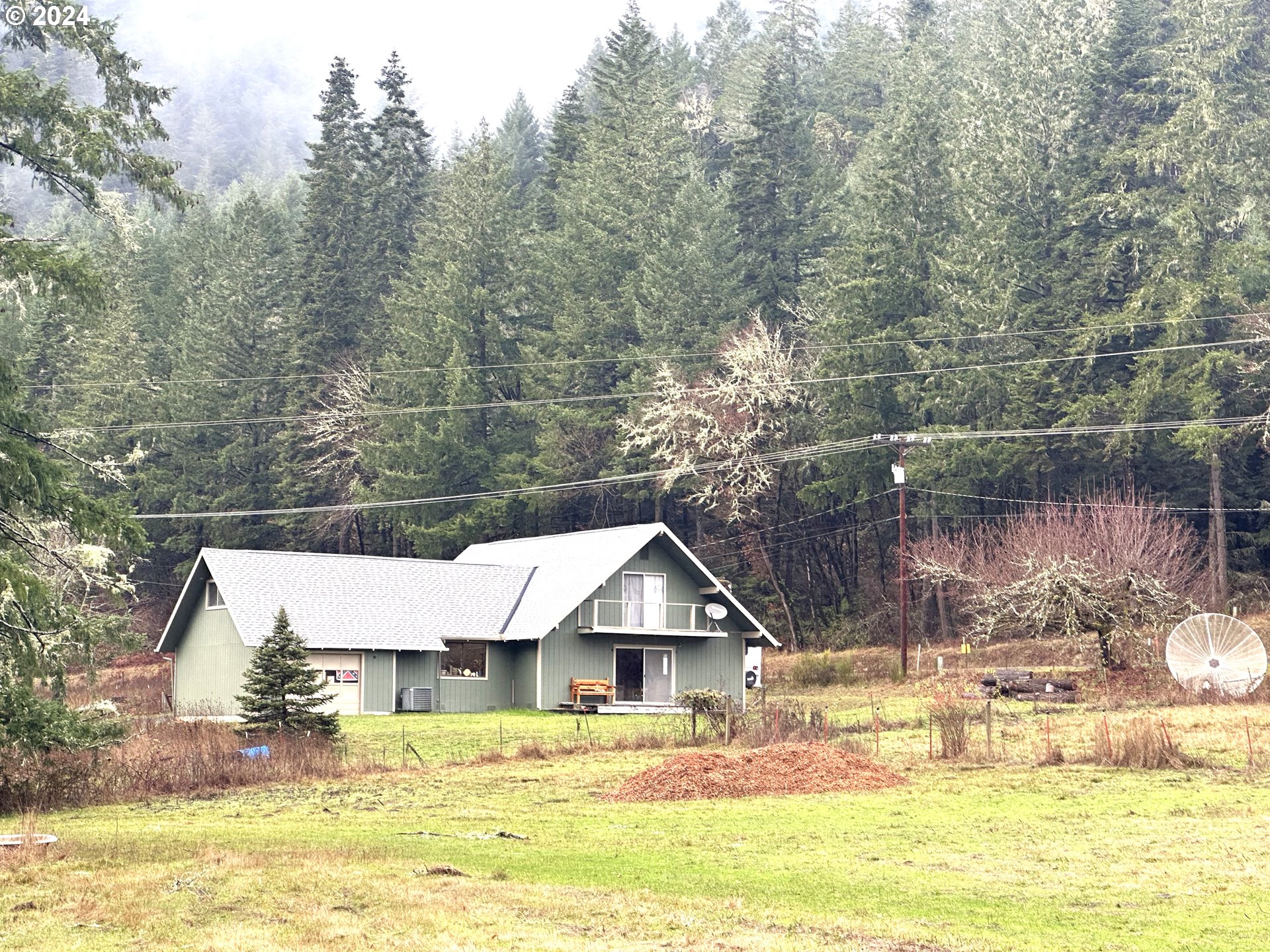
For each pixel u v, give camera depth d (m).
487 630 45.12
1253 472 59.19
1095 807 20.16
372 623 43.47
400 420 68.69
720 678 46.22
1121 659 41.00
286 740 28.75
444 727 37.00
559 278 71.12
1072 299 60.22
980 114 68.00
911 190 65.81
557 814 20.50
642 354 65.75
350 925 12.18
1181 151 58.47
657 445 64.50
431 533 65.56
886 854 16.42
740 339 65.19
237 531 72.94
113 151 24.72
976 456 57.16
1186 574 50.09
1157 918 12.66
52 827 20.00
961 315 61.25
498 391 71.75
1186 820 18.75
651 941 11.65
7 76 23.19
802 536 67.69
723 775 22.97
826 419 62.81
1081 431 55.06
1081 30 67.56
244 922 12.34
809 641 66.81
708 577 45.44
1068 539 49.12
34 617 23.48
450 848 16.81
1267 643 47.47
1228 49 59.53
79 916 12.62
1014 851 16.58
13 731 22.30
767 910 13.00
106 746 25.42
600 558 45.69
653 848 16.94
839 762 23.66
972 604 55.81
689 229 69.06
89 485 70.81
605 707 42.97
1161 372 54.41
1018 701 37.72
